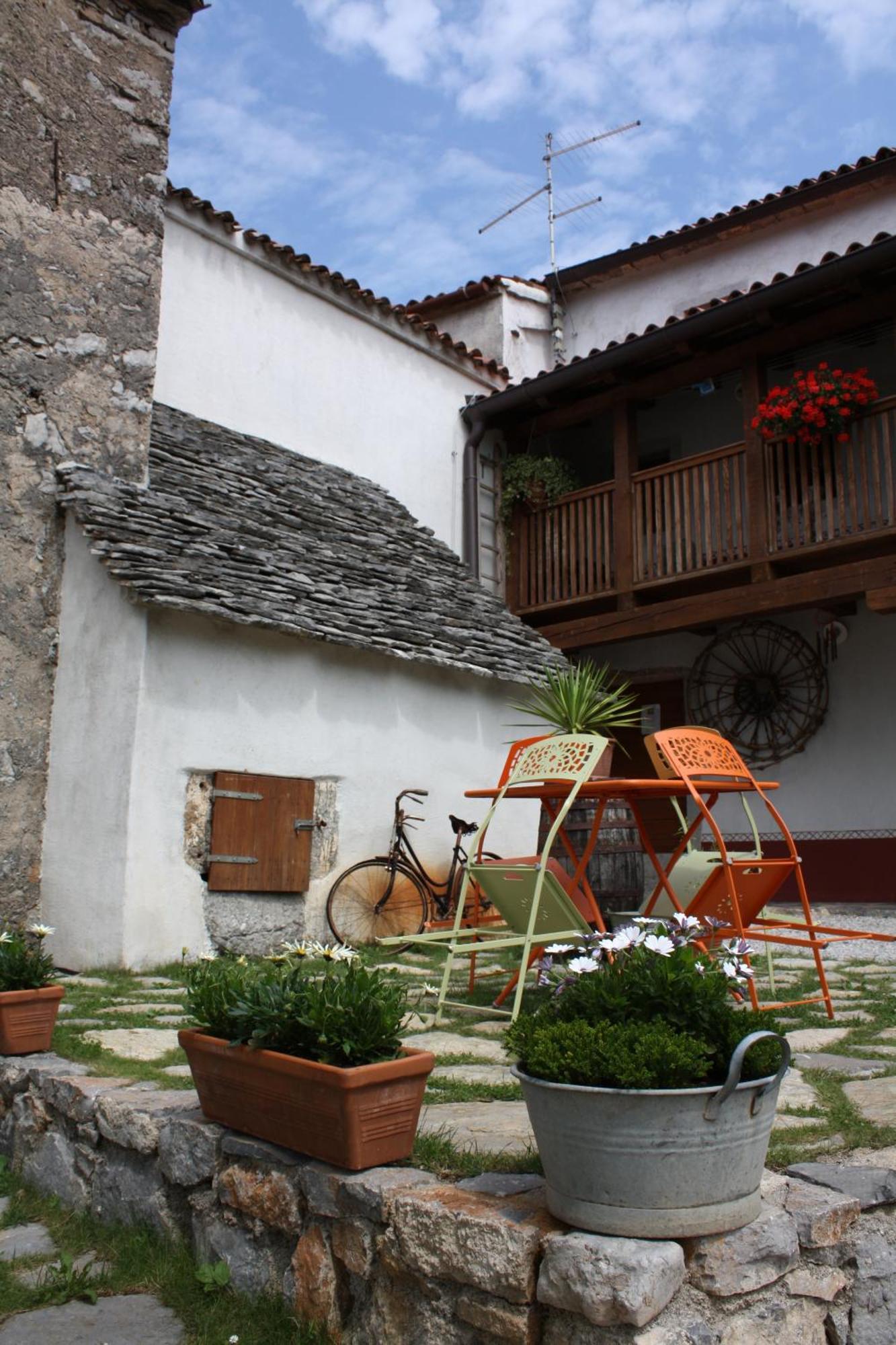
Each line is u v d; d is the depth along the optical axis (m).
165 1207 2.71
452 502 11.88
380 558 9.20
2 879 6.45
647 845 4.52
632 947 2.17
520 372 13.32
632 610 10.69
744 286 12.38
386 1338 2.09
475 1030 4.12
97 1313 2.42
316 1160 2.35
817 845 10.74
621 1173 1.83
